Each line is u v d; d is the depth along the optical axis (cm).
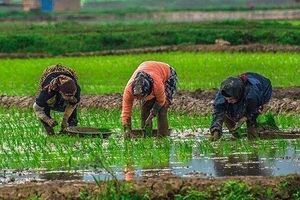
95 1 18900
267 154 2706
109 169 2489
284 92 4394
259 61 6331
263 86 2995
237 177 2189
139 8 15975
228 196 2031
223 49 7588
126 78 5709
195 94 4447
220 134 2933
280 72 5562
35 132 3247
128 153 2717
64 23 11956
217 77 5453
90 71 6153
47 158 2695
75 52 8862
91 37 9262
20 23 12569
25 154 2759
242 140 2950
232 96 2900
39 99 3112
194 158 2658
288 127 3312
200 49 7719
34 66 6725
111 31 9938
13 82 5622
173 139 3033
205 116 3706
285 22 11069
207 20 12719
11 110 4166
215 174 2386
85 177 2403
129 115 2994
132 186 2080
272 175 2341
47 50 9075
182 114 3850
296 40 8800
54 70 3131
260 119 3225
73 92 3089
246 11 13862
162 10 14488
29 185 2188
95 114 3850
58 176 2428
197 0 17912
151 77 2967
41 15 13512
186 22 11594
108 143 2938
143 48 8519
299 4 15812
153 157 2658
